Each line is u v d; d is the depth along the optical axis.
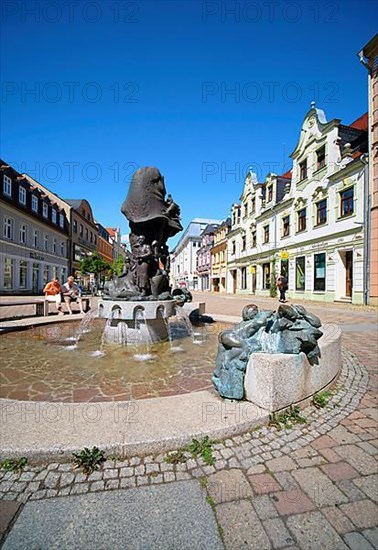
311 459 2.51
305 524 1.85
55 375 4.63
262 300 23.61
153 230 7.76
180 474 2.28
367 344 7.18
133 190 7.61
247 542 1.72
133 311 6.64
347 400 3.73
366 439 2.84
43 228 36.28
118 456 2.43
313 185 22.11
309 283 22.58
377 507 1.99
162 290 7.70
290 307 3.45
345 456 2.56
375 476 2.30
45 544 1.68
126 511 1.92
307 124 22.81
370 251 17.17
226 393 3.32
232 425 2.76
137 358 5.63
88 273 45.44
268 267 29.67
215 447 2.61
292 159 24.89
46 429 2.58
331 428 3.03
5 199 28.09
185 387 4.17
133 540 1.71
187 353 6.04
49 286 11.24
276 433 2.87
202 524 1.83
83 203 51.88
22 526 1.80
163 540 1.72
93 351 6.12
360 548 1.69
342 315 12.91
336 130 20.19
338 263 19.78
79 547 1.67
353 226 18.30
